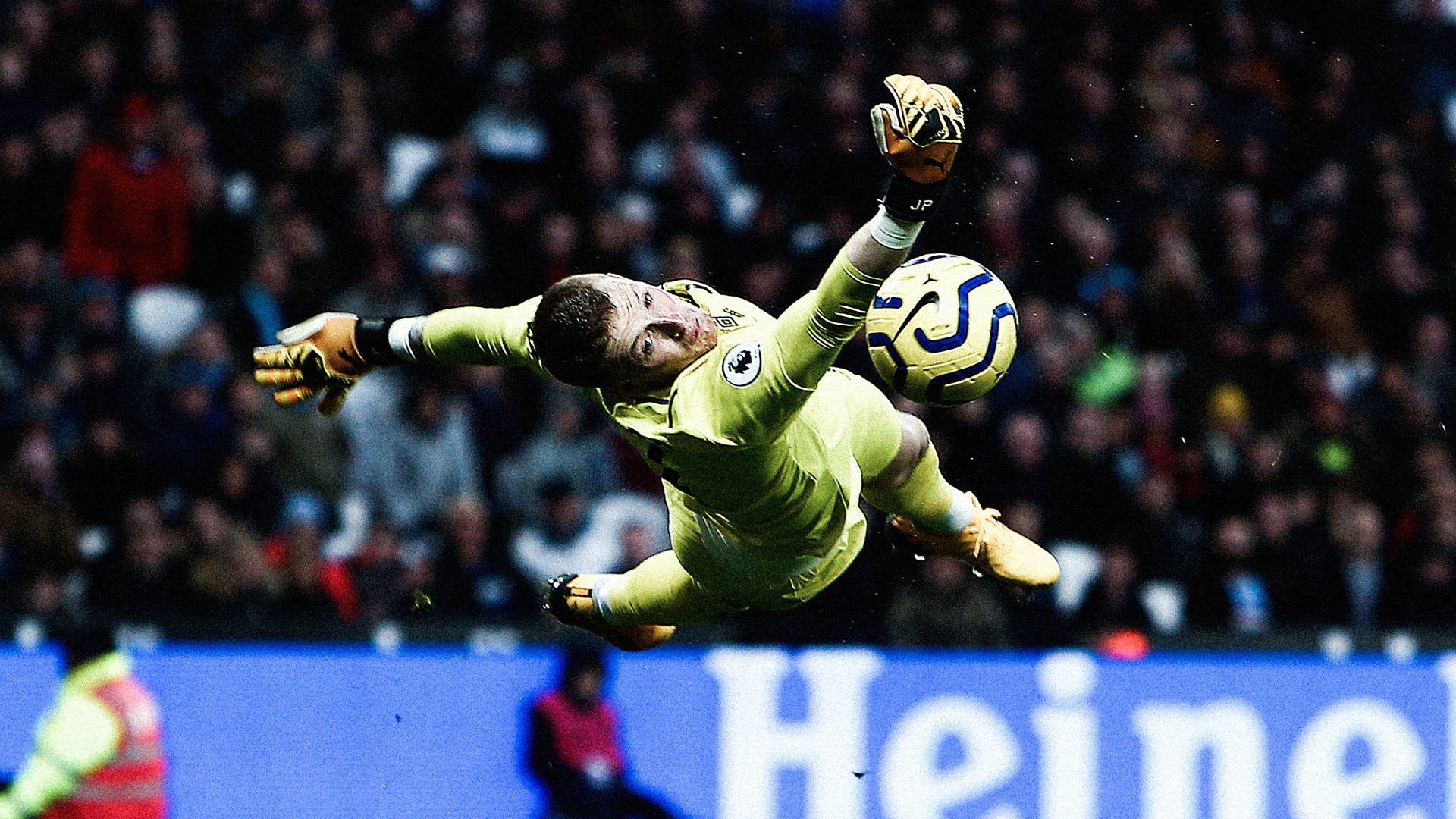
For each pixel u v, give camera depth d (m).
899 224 11.52
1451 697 31.97
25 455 31.80
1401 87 50.78
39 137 37.59
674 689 29.20
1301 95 49.09
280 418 33.53
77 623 27.70
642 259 38.59
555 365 12.70
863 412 13.91
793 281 38.81
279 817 27.81
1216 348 39.84
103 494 32.53
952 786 29.97
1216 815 30.84
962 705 30.17
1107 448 35.78
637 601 15.27
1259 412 39.53
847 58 42.91
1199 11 47.72
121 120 37.94
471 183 39.69
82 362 34.81
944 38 43.81
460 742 28.47
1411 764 31.69
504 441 35.59
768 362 12.02
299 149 38.66
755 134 41.62
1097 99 43.66
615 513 33.91
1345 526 37.12
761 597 14.06
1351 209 46.78
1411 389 40.69
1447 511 37.75
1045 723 30.41
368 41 42.34
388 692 28.38
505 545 33.72
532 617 29.41
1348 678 31.62
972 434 34.84
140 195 36.81
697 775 29.08
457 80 41.94
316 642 28.33
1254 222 44.44
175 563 30.92
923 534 15.58
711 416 12.26
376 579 31.42
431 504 34.25
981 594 31.72
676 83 42.81
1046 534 34.81
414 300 37.22
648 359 12.55
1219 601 34.94
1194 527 36.09
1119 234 42.09
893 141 11.33
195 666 27.83
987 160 41.22
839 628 31.22
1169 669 30.92
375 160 39.50
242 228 37.81
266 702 27.98
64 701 24.23
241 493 32.47
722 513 13.07
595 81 42.12
